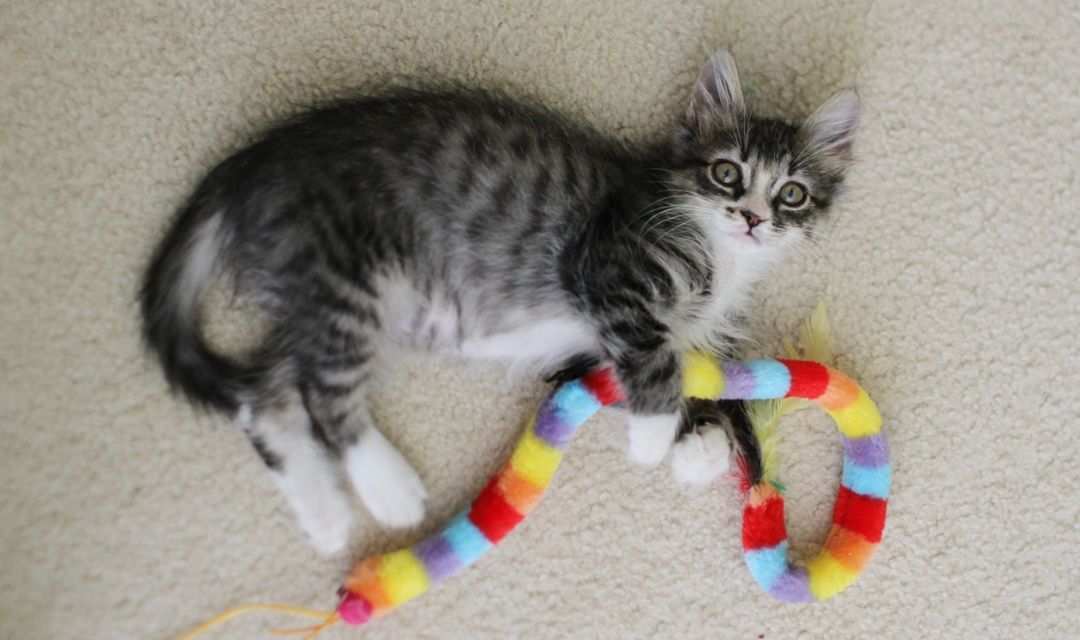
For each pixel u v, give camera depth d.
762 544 0.71
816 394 0.70
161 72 0.70
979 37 0.73
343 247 0.68
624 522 0.73
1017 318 0.74
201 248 0.69
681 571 0.73
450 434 0.72
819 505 0.74
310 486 0.69
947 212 0.74
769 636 0.74
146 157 0.70
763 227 0.69
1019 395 0.74
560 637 0.72
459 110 0.70
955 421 0.74
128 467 0.70
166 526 0.70
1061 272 0.74
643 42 0.72
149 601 0.70
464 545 0.70
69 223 0.70
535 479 0.70
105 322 0.70
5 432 0.69
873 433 0.71
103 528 0.70
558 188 0.70
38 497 0.69
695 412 0.72
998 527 0.74
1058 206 0.74
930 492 0.74
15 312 0.69
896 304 0.74
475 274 0.70
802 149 0.70
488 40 0.72
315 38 0.71
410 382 0.72
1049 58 0.74
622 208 0.70
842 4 0.73
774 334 0.74
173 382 0.69
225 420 0.70
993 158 0.74
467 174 0.69
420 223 0.69
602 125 0.73
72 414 0.70
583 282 0.69
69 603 0.69
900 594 0.74
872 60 0.73
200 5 0.70
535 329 0.71
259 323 0.70
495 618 0.72
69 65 0.69
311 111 0.70
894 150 0.73
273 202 0.68
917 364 0.74
